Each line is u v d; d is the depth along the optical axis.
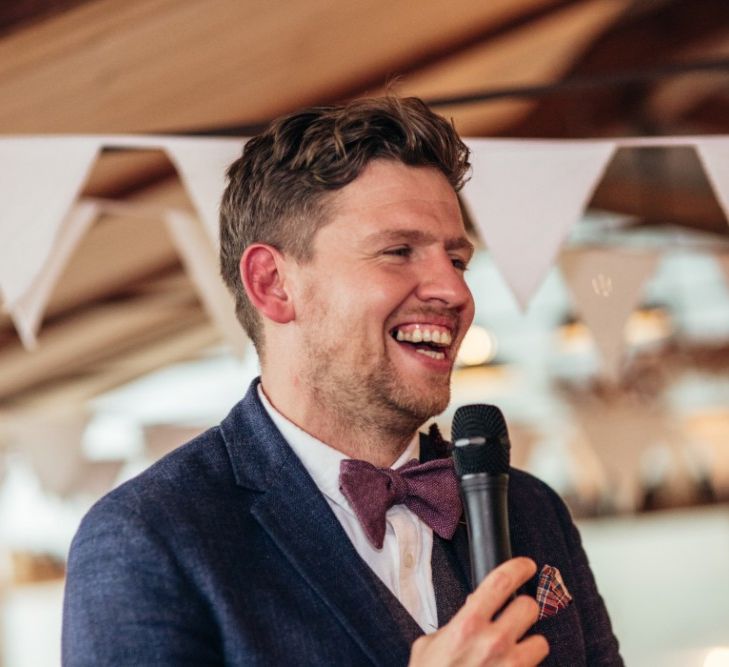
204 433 1.73
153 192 4.14
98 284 5.00
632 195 5.62
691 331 7.64
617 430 5.41
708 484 7.99
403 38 3.73
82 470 5.24
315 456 1.69
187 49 3.28
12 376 5.79
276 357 1.75
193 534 1.53
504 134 4.93
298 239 1.71
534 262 2.45
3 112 3.35
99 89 3.35
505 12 3.90
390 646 1.51
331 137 1.69
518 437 6.10
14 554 8.03
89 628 1.49
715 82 5.11
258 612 1.50
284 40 3.47
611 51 4.65
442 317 1.66
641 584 10.77
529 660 1.38
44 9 2.95
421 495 1.66
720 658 10.08
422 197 1.69
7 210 2.39
